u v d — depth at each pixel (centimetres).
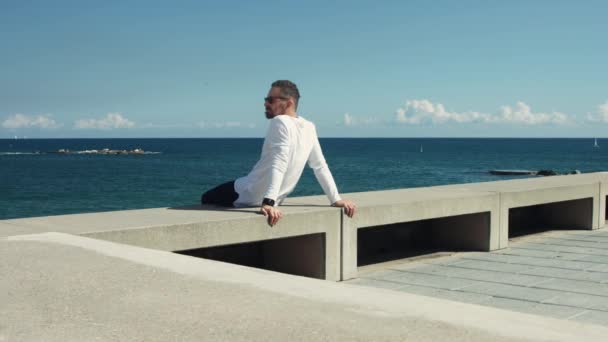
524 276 574
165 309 238
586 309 456
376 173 6088
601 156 11800
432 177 5678
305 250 552
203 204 561
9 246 351
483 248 706
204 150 15950
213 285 276
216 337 206
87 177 5200
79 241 370
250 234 477
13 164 7638
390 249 712
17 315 230
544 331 213
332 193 543
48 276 286
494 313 239
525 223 895
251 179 520
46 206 3106
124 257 331
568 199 812
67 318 227
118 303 246
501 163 8738
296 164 506
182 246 439
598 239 791
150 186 4269
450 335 207
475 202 678
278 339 203
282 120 485
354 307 243
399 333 209
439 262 646
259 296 259
